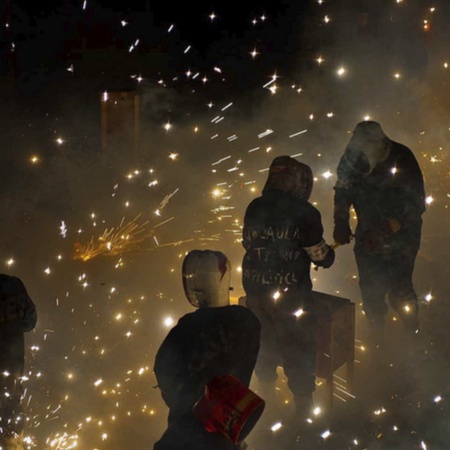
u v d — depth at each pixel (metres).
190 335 4.74
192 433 4.63
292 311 6.71
